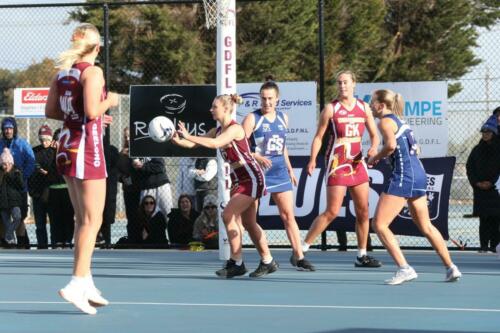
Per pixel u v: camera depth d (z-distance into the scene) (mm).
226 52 23375
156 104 26656
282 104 26344
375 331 12688
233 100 18672
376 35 70375
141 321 13703
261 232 19828
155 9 58969
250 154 19062
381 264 22078
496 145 25172
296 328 12977
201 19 61969
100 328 13078
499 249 21922
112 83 58844
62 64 13883
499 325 13195
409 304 15484
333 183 20969
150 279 19625
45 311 14789
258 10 60438
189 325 13297
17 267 22500
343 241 26875
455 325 13195
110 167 27656
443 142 25625
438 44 74312
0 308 15164
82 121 14000
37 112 29828
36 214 28250
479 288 17750
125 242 27969
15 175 27953
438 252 18750
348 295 16766
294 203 26391
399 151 18094
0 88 55594
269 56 60438
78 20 58406
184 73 60000
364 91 25750
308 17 63031
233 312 14602
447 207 25578
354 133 20922
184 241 27812
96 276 20281
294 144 26359
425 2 74000
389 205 18188
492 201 25297
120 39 58562
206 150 26594
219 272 19812
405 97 25688
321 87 26406
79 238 14109
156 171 27812
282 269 21766
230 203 19266
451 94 55594
